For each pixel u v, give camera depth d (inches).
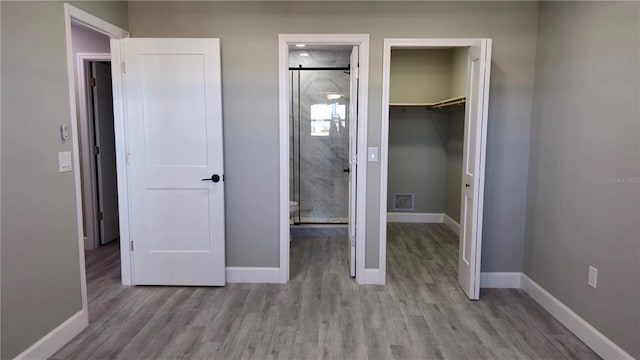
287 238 130.7
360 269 130.1
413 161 215.5
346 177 203.0
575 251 98.9
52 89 89.5
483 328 101.6
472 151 116.5
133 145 123.5
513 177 125.0
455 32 120.5
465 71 182.1
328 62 197.0
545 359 88.0
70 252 95.3
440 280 134.3
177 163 123.9
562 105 105.2
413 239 185.0
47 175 88.0
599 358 88.2
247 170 127.9
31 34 83.4
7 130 77.7
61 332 92.0
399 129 213.6
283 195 128.4
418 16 120.3
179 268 127.4
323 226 191.6
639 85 78.3
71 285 95.7
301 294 122.3
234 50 123.5
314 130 200.5
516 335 98.2
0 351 76.9
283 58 123.0
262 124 126.1
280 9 121.7
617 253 84.0
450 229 203.6
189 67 120.6
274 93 124.9
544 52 114.4
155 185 124.6
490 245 127.9
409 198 218.2
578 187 97.8
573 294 99.7
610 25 86.4
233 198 129.0
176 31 123.3
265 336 97.2
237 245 130.8
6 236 77.6
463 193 125.3
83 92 161.3
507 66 121.0
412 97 210.5
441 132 212.7
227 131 126.5
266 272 131.3
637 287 78.8
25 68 81.9
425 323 104.1
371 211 128.1
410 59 208.2
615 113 84.8
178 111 122.2
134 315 107.7
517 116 122.6
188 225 126.1
